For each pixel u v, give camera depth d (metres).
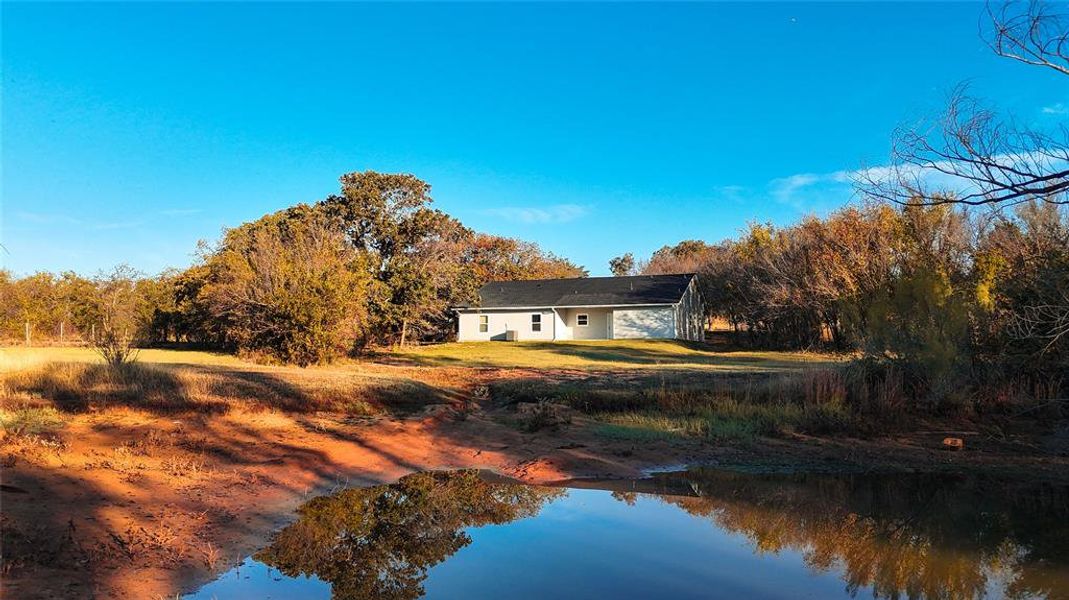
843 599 5.45
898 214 28.20
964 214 24.80
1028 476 9.97
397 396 15.07
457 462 10.45
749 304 38.31
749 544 6.86
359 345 30.36
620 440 11.96
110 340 19.28
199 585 5.36
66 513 6.15
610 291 43.81
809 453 11.38
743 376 18.69
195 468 8.26
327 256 26.16
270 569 5.79
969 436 12.34
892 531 7.36
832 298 29.27
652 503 8.46
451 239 40.44
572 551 6.53
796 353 31.88
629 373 20.94
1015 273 14.84
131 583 5.07
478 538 6.90
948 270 19.78
